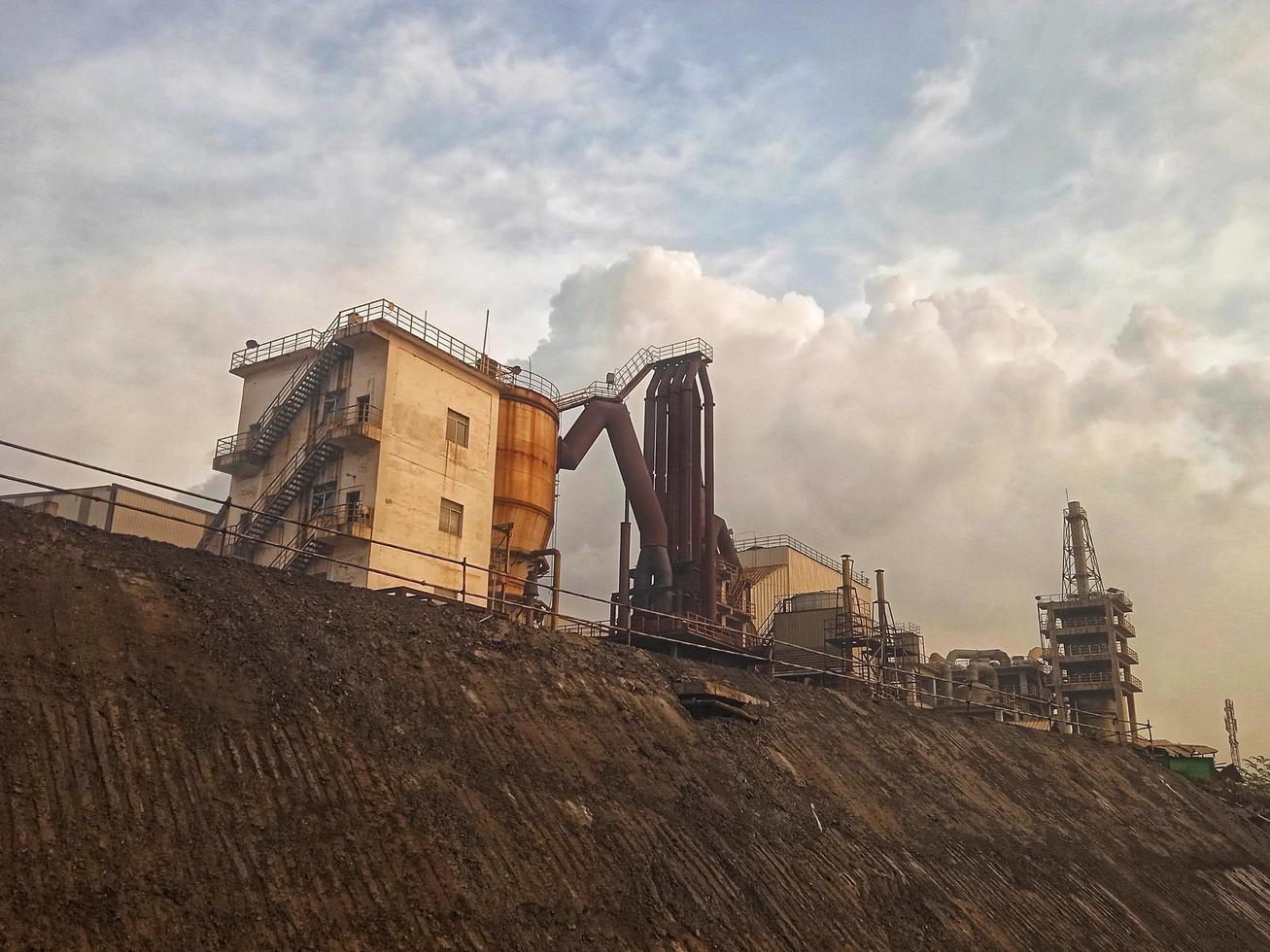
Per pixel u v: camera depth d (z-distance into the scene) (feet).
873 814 94.27
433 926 47.91
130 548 65.41
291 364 150.10
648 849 65.46
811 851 78.74
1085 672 284.20
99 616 56.34
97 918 38.22
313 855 47.96
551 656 87.10
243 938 41.19
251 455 144.36
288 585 73.41
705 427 185.06
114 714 49.37
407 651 73.00
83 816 42.57
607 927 55.52
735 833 74.13
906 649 201.87
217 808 47.37
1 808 40.45
